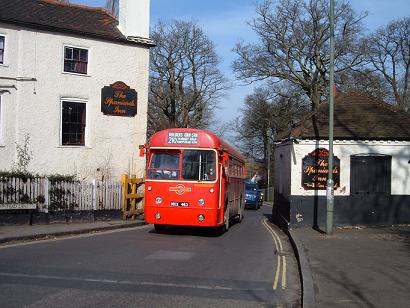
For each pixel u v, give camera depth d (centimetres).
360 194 1823
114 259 1116
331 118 1566
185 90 5481
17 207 1675
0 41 2022
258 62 4509
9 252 1191
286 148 2022
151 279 914
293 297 823
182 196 1620
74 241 1436
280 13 4409
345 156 1828
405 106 5184
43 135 2100
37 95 2088
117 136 2294
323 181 1827
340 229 1744
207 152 1634
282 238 1717
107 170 2261
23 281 861
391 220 1830
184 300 772
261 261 1180
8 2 2111
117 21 2419
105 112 2262
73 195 1875
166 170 1642
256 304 769
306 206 1823
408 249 1266
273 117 6247
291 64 4388
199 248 1361
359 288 834
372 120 1895
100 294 786
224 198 1712
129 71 2331
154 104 5375
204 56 5528
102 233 1692
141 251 1255
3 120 2017
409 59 5169
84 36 2206
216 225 1617
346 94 2016
